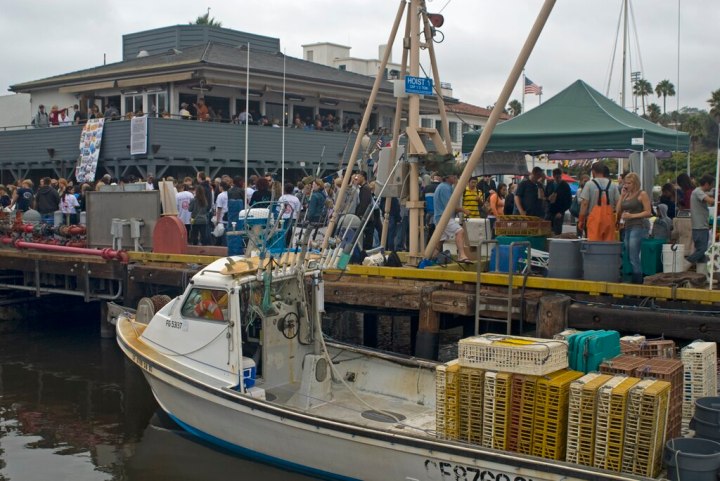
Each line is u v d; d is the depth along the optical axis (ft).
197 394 26.35
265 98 87.25
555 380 19.72
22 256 51.37
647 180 43.09
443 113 38.37
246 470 25.67
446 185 37.91
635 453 18.37
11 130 98.07
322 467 24.04
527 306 30.32
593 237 31.19
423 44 37.60
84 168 79.97
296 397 27.17
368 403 27.45
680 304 28.19
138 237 46.37
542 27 32.14
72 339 47.78
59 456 27.40
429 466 21.21
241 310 26.45
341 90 91.61
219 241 49.57
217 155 78.02
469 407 20.83
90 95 92.32
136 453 27.48
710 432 19.21
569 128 37.63
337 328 44.45
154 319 29.43
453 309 32.19
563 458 19.72
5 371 39.63
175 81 81.46
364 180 42.78
